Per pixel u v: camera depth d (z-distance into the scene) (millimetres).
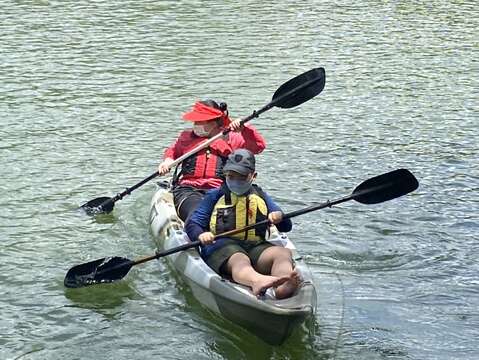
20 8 28438
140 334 9172
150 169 14570
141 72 20688
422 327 9430
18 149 15258
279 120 17391
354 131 16781
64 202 13047
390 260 11227
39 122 16781
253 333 8875
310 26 26812
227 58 22266
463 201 13289
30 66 20938
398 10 30125
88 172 14312
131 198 13336
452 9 30609
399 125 17203
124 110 17703
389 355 8789
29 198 13133
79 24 26156
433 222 12492
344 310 9766
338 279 10609
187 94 18906
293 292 8617
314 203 13180
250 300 8523
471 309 9883
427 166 14859
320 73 12258
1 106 17719
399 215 12734
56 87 19219
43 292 10164
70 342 9016
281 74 20766
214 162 11555
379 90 19766
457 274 10828
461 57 23250
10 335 9141
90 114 17391
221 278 9141
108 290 10203
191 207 10961
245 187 9586
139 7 29188
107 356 8742
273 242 10070
